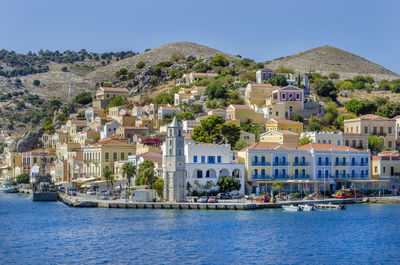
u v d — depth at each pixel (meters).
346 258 98.44
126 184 176.75
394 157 191.62
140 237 113.88
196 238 112.75
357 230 121.75
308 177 180.38
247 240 111.06
